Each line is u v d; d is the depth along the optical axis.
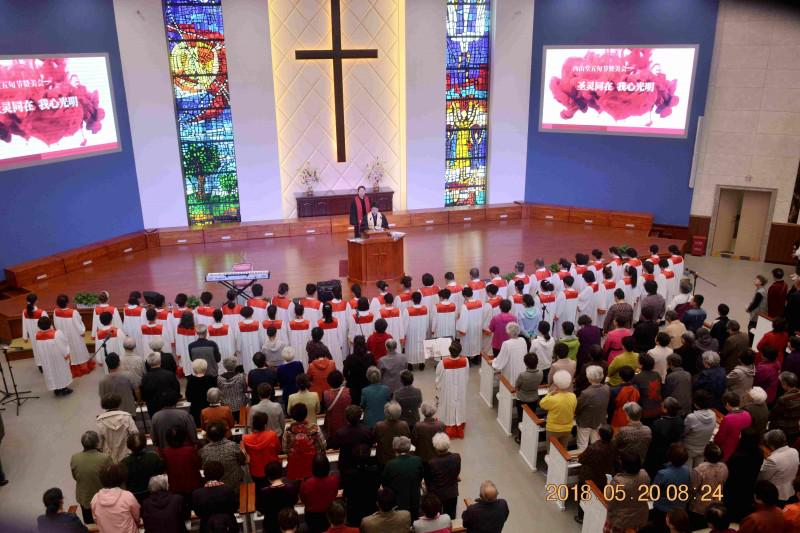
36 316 9.91
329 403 6.98
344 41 16.84
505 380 8.68
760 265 16.48
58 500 5.00
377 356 8.70
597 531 6.12
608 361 8.30
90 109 14.83
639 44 16.59
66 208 14.64
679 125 16.75
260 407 6.64
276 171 17.09
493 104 18.25
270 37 16.11
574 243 16.20
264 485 6.27
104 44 14.97
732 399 6.44
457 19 17.53
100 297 10.34
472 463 8.11
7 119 13.13
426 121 17.80
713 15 15.60
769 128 15.88
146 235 16.16
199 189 17.02
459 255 15.17
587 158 18.11
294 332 9.56
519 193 19.11
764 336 8.63
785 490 6.10
